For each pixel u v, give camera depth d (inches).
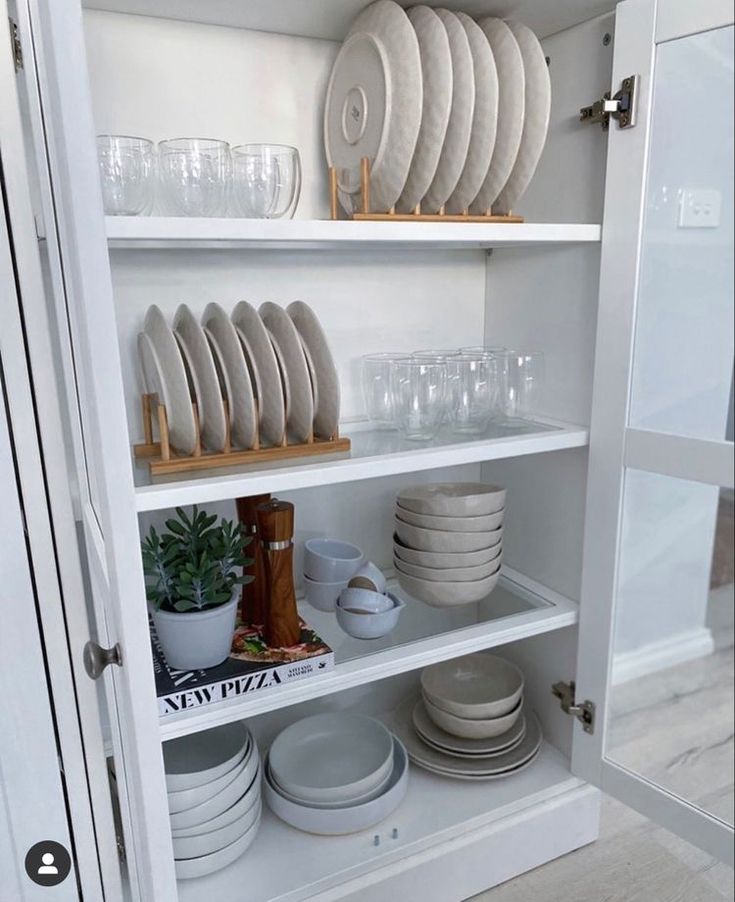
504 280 53.2
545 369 50.3
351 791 46.6
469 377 46.8
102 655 32.3
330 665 41.8
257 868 43.9
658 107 41.2
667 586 75.8
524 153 43.0
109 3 38.8
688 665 80.3
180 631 38.3
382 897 43.7
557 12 42.8
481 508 45.8
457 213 45.4
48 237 34.9
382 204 41.5
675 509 72.2
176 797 41.3
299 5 39.9
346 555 50.9
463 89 39.2
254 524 44.3
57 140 25.2
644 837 52.6
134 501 27.4
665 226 44.5
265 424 40.7
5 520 38.4
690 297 50.0
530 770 51.9
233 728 47.9
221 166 36.4
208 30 42.5
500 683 55.3
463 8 43.0
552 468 50.7
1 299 36.2
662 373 45.3
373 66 40.3
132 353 43.8
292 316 43.0
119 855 45.8
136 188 34.5
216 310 39.8
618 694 72.4
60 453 38.9
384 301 51.6
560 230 42.2
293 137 46.2
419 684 60.1
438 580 46.5
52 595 40.2
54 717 41.9
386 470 40.1
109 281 24.7
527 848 48.8
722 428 47.0
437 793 49.8
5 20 33.6
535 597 51.0
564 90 45.8
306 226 35.5
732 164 55.1
